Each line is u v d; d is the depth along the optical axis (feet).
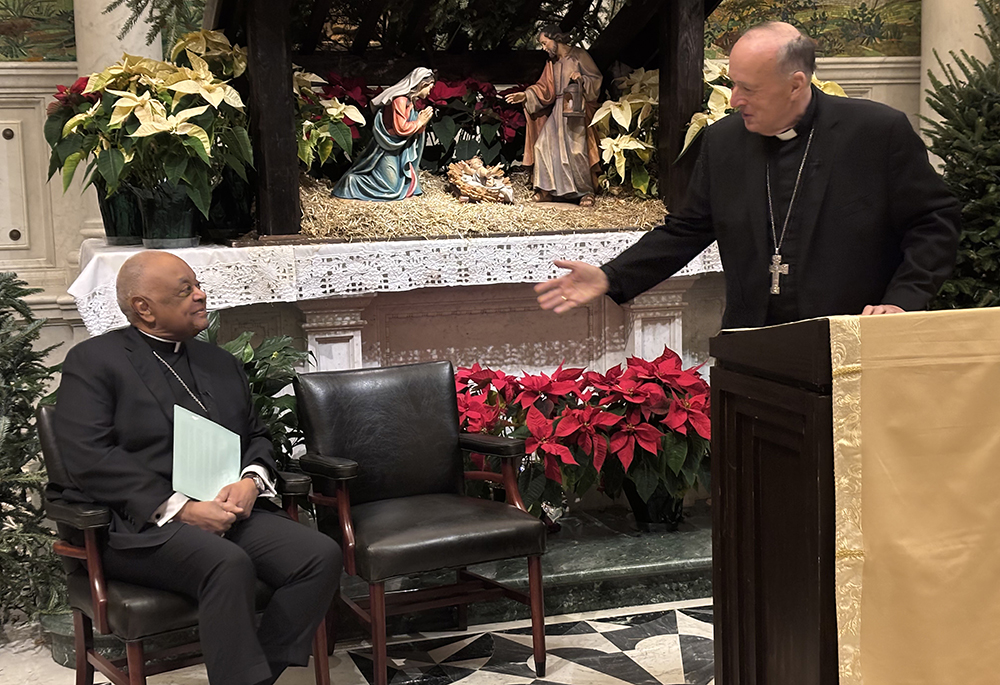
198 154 11.48
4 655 11.07
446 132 14.30
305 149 12.94
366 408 10.93
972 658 6.12
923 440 5.95
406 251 12.55
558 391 12.49
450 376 11.43
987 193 12.58
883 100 19.31
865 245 8.75
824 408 5.84
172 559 8.65
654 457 12.57
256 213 12.98
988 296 12.54
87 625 9.51
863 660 5.98
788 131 8.84
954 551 6.04
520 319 14.08
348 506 9.89
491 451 10.92
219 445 9.42
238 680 8.42
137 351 9.41
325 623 10.06
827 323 5.80
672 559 12.32
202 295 9.61
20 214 17.52
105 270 11.35
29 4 17.10
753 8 18.72
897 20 19.13
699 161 9.50
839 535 5.89
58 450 9.28
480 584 11.19
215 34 12.81
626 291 9.49
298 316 13.10
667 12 13.67
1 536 11.11
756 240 8.98
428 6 13.62
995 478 6.07
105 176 11.46
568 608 12.02
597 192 14.48
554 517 13.94
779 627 6.50
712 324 15.15
